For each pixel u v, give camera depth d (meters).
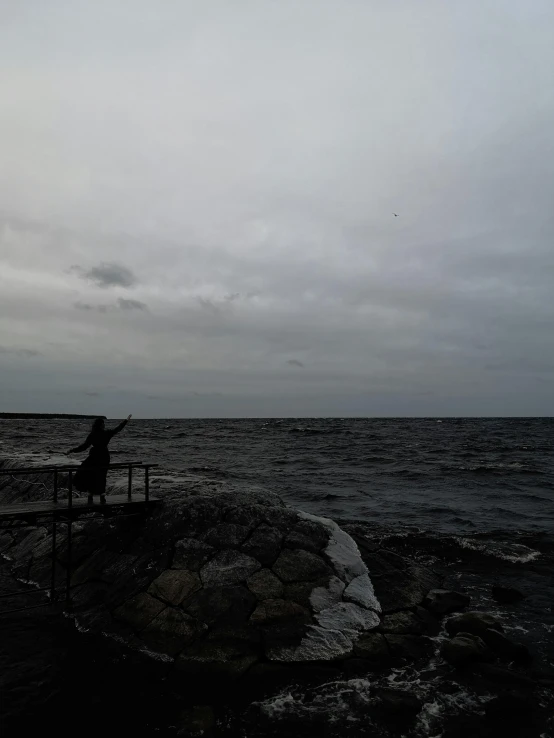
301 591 8.45
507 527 15.45
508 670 7.13
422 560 12.19
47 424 117.44
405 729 5.89
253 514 9.98
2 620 8.55
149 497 10.88
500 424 126.44
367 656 7.39
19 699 6.34
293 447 47.97
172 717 6.00
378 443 53.84
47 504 9.68
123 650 7.47
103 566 9.70
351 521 15.87
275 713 6.13
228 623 7.68
